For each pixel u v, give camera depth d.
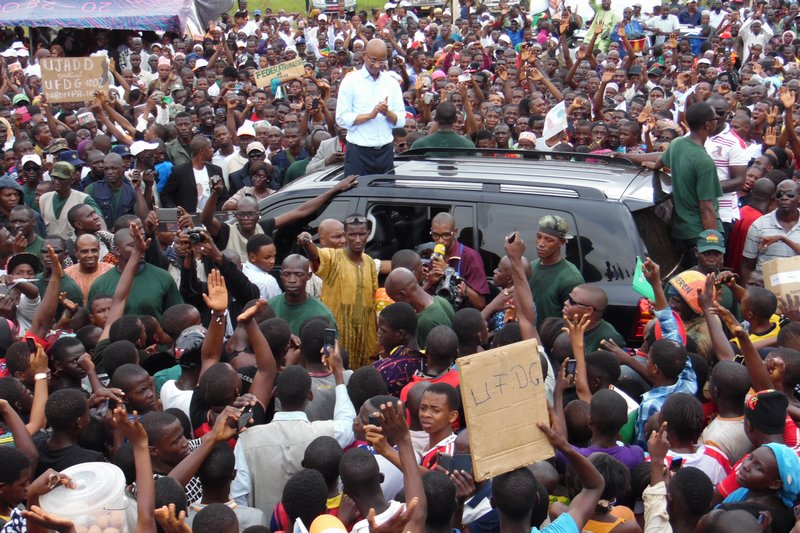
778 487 4.34
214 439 4.38
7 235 8.02
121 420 4.04
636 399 5.86
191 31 23.91
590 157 8.55
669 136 11.50
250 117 15.26
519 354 3.88
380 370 5.91
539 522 4.15
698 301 5.92
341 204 7.89
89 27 21.38
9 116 13.81
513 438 3.84
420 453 5.00
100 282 7.20
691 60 18.81
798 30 24.45
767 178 9.78
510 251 5.59
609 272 6.96
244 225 7.86
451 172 8.00
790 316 6.54
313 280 7.43
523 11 25.06
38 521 3.67
